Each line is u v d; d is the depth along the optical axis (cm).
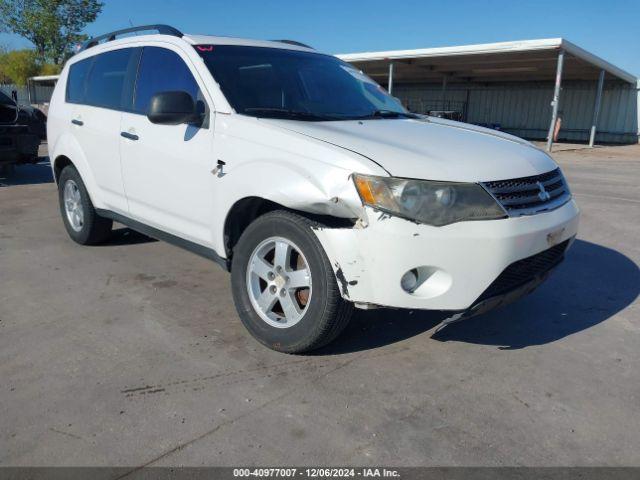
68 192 553
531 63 2342
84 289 441
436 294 290
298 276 318
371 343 354
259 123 339
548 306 422
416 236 279
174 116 355
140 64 439
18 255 526
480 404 288
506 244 291
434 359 336
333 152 299
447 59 2325
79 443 252
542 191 322
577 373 323
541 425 271
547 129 3052
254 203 347
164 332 365
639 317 404
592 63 2233
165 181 401
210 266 503
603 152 2116
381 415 277
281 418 273
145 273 481
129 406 281
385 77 3209
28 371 314
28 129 945
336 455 247
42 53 4862
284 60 428
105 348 342
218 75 378
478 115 3328
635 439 262
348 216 291
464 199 286
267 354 337
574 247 589
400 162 290
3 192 864
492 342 360
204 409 279
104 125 465
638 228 683
